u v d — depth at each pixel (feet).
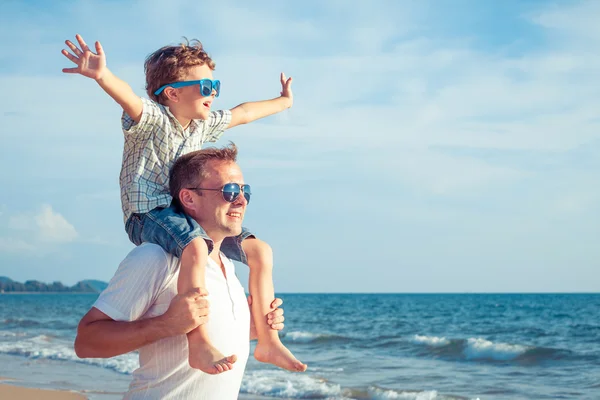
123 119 9.17
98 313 7.40
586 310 151.84
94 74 8.40
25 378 38.73
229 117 10.84
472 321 116.98
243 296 8.39
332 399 34.37
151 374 7.61
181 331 7.11
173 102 9.61
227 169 8.15
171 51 9.68
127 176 9.22
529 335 81.25
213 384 7.69
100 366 44.91
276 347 9.00
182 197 8.18
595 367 49.26
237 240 9.06
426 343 65.10
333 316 141.28
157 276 7.61
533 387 40.22
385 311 165.37
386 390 36.86
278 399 33.71
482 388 39.58
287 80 12.32
